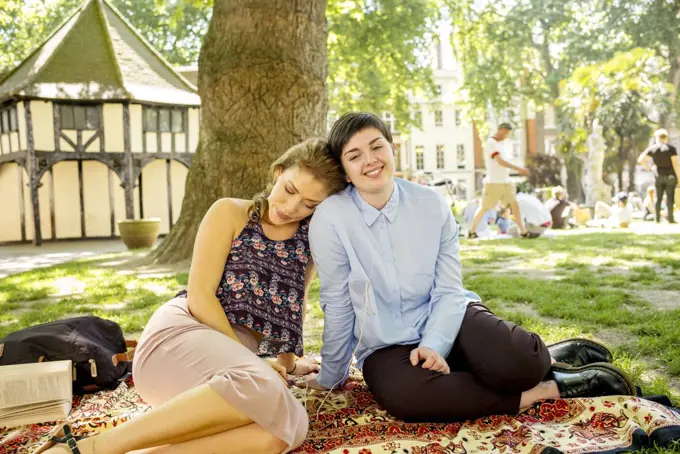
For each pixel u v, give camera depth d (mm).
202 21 28391
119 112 18188
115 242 18047
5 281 8195
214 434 2037
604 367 2598
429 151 45500
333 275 2629
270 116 8172
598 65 21219
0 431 2576
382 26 21047
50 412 2635
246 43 8117
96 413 2762
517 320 4496
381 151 2494
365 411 2682
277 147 8219
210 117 8484
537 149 41844
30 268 10805
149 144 18781
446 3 23469
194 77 23828
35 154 17266
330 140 2594
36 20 27031
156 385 2287
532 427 2379
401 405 2441
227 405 1987
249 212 2596
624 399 2453
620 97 23766
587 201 21297
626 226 14164
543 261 8023
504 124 11375
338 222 2553
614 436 2281
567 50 31125
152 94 18688
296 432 2125
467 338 2504
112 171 19562
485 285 6059
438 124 45562
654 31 29812
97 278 7926
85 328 3174
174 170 20125
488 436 2309
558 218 15094
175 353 2256
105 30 19312
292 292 2598
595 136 21188
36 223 17391
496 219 14406
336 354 2785
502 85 26656
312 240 2590
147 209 19875
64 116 17656
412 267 2631
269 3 8008
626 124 24812
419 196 2680
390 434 2391
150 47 20391
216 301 2439
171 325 2355
